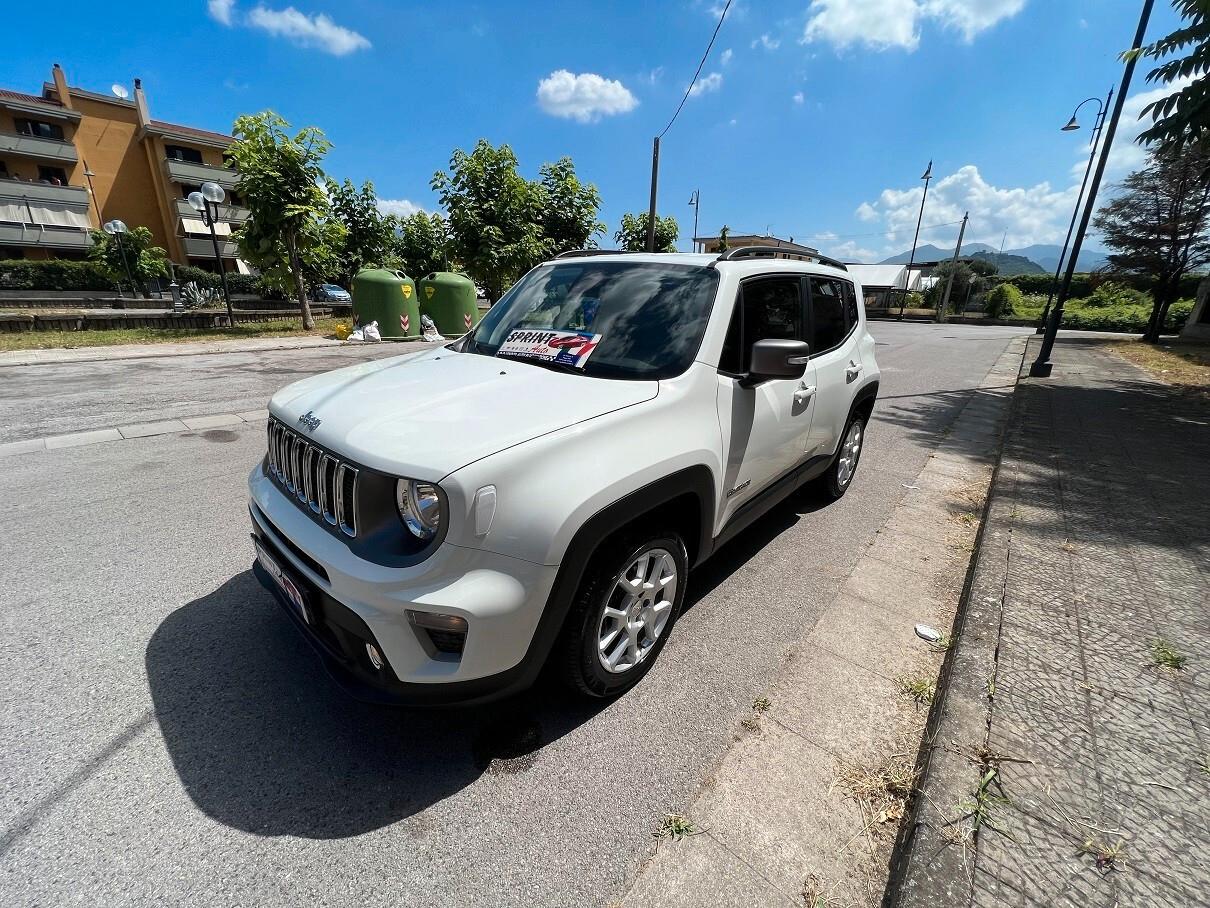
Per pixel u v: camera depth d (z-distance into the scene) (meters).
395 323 13.84
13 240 32.25
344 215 20.61
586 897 1.57
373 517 1.79
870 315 42.38
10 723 2.11
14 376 8.21
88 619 2.75
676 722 2.22
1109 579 3.06
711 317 2.62
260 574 2.42
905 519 4.22
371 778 1.95
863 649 2.68
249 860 1.66
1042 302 39.84
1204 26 6.41
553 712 2.27
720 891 1.59
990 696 2.19
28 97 36.38
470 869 1.65
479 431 1.86
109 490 4.27
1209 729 2.05
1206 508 4.05
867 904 1.56
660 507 2.38
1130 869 1.56
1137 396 8.58
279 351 11.45
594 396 2.19
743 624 2.87
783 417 3.10
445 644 1.81
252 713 2.21
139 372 8.75
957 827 1.67
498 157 15.43
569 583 1.89
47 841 1.68
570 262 3.36
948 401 8.77
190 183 38.22
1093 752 1.94
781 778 1.97
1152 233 18.45
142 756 1.99
